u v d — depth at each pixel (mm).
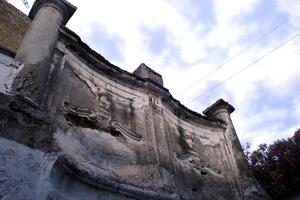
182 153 9117
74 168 5566
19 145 4359
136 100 8828
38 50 6020
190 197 8055
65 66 7273
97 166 6418
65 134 6238
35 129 4684
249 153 13305
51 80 6574
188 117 10531
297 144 11688
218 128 11242
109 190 6125
